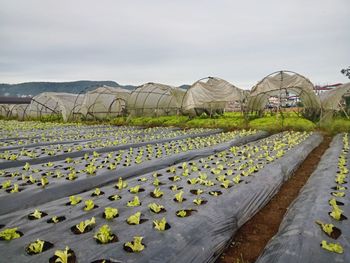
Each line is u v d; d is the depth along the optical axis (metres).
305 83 23.61
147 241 3.79
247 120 25.05
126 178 8.86
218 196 5.83
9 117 46.75
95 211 4.96
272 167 8.86
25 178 7.70
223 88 29.91
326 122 22.50
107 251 3.51
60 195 6.84
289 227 4.60
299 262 3.49
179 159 11.27
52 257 3.39
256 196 6.50
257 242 5.13
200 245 4.05
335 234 4.12
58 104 40.22
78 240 3.82
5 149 13.64
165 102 37.22
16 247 3.63
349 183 6.88
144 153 12.01
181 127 25.50
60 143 16.08
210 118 29.00
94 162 9.99
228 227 4.96
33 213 4.90
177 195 5.52
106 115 37.38
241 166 8.66
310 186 7.11
